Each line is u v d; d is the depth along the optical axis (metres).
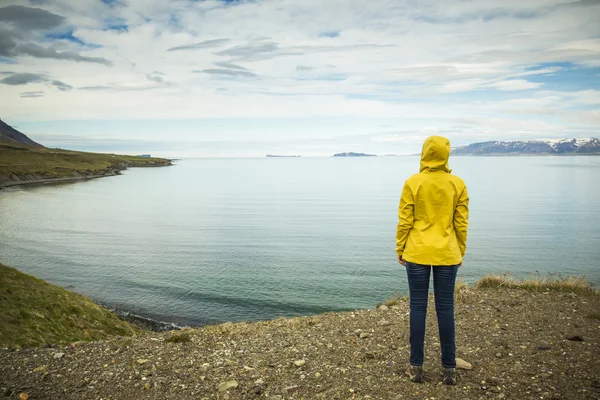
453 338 4.04
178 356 5.32
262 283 25.11
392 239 42.62
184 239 42.97
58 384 4.47
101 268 29.41
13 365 5.06
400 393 3.94
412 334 4.14
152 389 4.30
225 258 32.97
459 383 4.13
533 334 5.71
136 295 22.84
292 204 85.88
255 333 6.43
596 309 6.92
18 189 110.81
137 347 5.73
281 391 4.15
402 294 22.53
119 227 52.19
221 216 64.75
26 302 12.16
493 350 5.14
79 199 91.06
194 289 23.86
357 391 4.04
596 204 78.19
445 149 3.98
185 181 177.38
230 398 4.06
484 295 8.02
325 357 5.12
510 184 142.75
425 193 3.98
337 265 30.23
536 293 8.13
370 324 6.60
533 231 46.75
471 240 41.16
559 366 4.52
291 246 38.72
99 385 4.43
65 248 37.47
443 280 4.00
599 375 4.23
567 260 31.94
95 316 13.64
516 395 3.82
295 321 7.16
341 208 77.19
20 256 33.50
